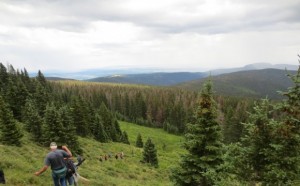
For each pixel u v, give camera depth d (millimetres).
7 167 16375
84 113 77875
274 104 11195
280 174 10766
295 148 11102
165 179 43438
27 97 75000
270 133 11602
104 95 171125
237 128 79188
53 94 123625
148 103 162625
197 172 17578
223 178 12367
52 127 51719
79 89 197500
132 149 77812
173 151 98375
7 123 42906
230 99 152750
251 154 12039
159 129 146250
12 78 104375
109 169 40312
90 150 59406
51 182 16000
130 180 34000
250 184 12016
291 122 10664
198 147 17766
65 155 10758
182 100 163000
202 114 17781
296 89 10422
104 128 89812
